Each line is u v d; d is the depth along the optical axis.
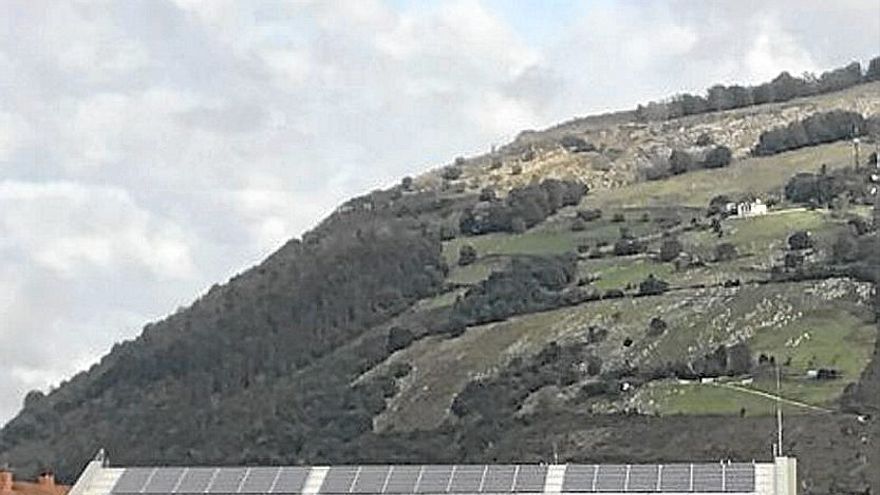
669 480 84.25
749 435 172.75
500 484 85.75
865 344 192.88
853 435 166.75
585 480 85.12
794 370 189.12
